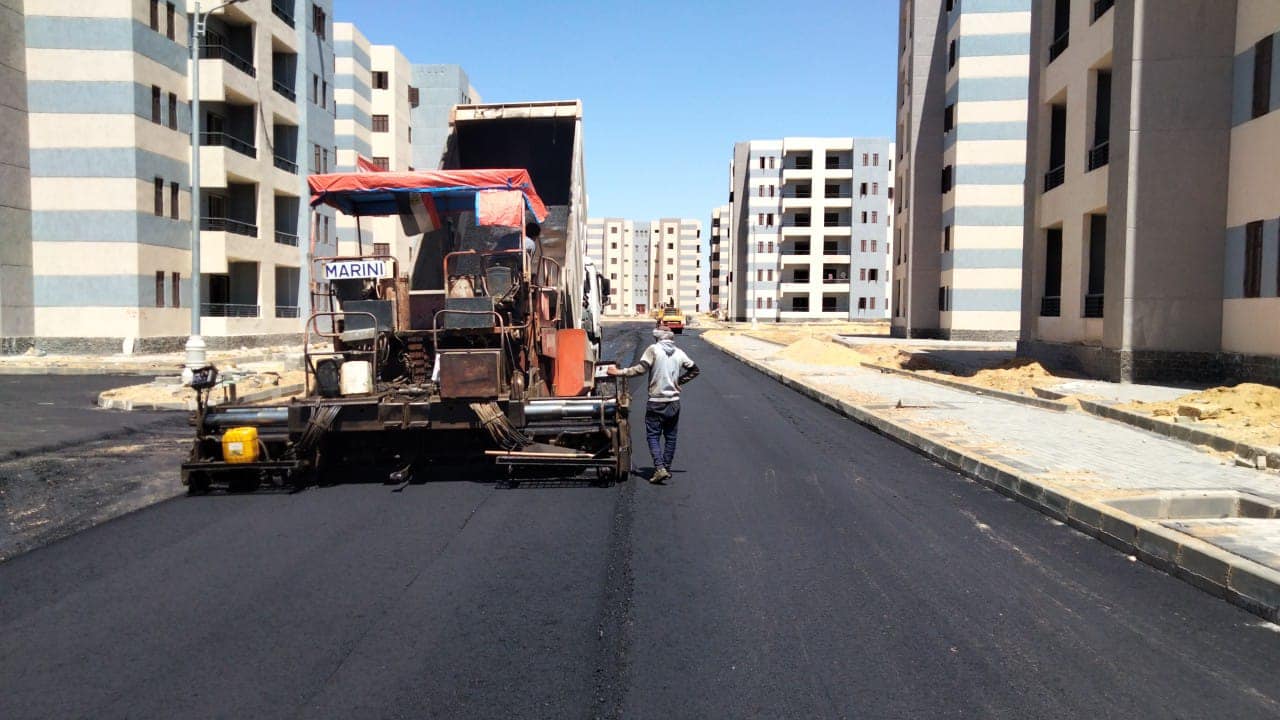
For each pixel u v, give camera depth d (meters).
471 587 4.93
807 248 84.00
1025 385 15.58
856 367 23.09
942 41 40.47
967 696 3.52
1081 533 6.17
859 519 6.55
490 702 3.47
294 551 5.71
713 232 123.62
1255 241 13.95
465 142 11.59
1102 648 4.03
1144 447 9.06
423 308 8.30
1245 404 10.59
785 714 3.36
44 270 26.20
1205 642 4.10
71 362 23.30
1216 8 14.77
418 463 8.62
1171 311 15.23
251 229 32.91
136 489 7.87
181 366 22.34
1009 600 4.70
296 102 36.75
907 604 4.63
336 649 4.03
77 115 26.02
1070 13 19.88
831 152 81.94
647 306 146.25
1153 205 15.26
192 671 3.79
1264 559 4.80
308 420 7.63
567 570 5.25
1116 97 15.94
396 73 52.69
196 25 19.11
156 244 27.48
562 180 11.27
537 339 8.84
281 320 34.44
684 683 3.65
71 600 4.74
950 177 38.44
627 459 8.02
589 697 3.51
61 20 25.88
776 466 8.84
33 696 3.55
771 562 5.41
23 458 9.59
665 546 5.79
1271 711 3.38
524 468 8.55
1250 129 14.12
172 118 28.44
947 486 7.84
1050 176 21.86
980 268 37.25
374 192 8.17
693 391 17.44
